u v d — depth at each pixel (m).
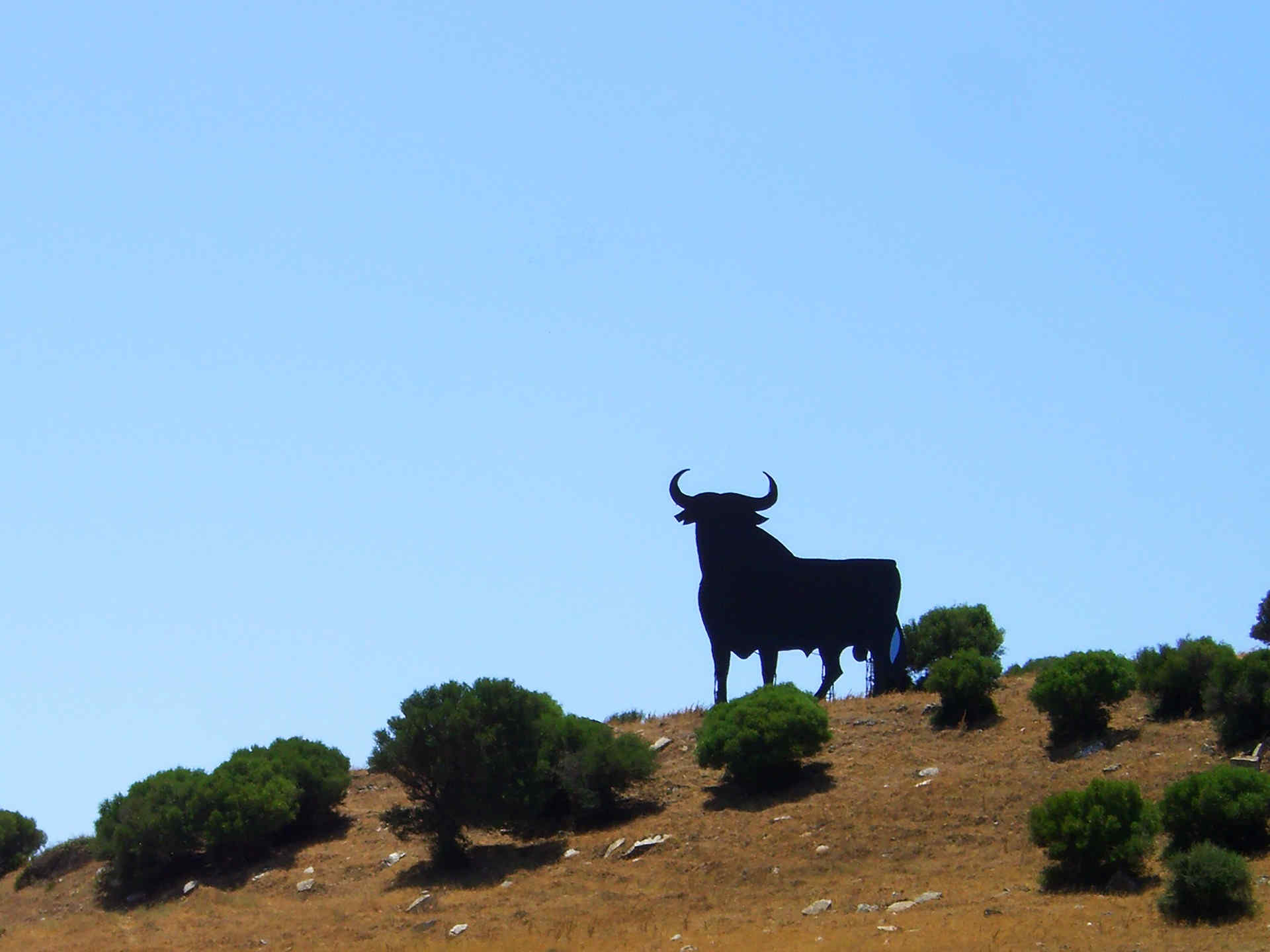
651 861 93.56
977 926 70.12
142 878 107.19
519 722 100.56
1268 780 76.69
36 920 106.00
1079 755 96.31
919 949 66.38
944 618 129.75
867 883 83.56
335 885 99.62
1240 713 90.75
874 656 120.56
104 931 96.00
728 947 71.69
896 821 92.19
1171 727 96.81
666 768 110.81
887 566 121.75
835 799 97.94
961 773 97.56
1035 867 81.56
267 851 108.31
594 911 85.19
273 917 93.19
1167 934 65.44
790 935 73.25
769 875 87.75
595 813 103.94
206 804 107.50
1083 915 70.19
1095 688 98.94
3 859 127.62
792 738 102.31
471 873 96.75
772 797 101.44
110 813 110.25
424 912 89.06
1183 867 68.44
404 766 98.12
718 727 104.88
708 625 119.81
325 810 112.94
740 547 120.44
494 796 98.06
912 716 111.75
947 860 85.56
